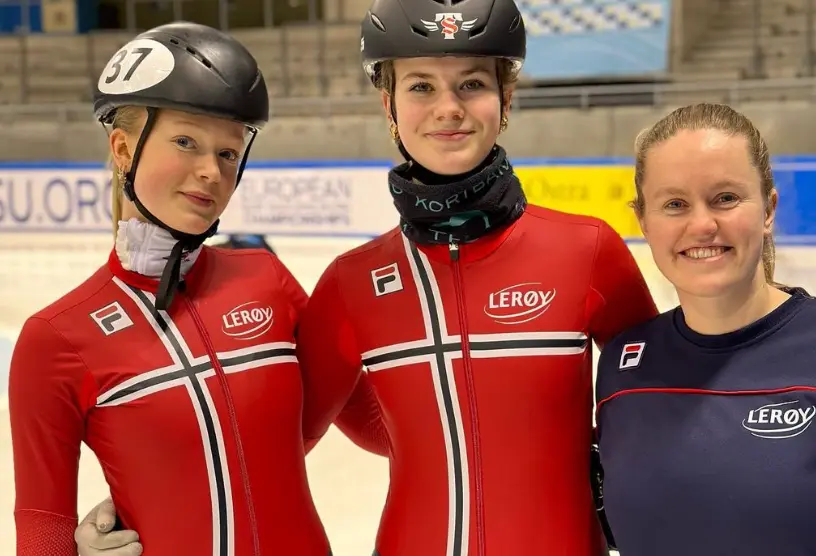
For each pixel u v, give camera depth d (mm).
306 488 1566
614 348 1405
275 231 7762
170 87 1351
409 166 1491
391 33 1392
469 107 1386
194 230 1430
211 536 1422
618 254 1498
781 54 9820
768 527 1157
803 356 1220
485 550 1419
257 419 1472
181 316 1470
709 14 10359
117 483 1434
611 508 1322
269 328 1546
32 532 1390
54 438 1394
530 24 9531
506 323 1442
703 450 1225
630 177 6527
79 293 1462
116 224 1513
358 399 1798
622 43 9266
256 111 1432
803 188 5973
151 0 12961
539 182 6859
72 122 10297
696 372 1282
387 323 1498
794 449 1168
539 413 1424
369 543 2443
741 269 1227
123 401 1400
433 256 1489
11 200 8602
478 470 1426
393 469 1529
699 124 1247
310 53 11836
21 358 1395
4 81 12758
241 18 12734
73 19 12898
